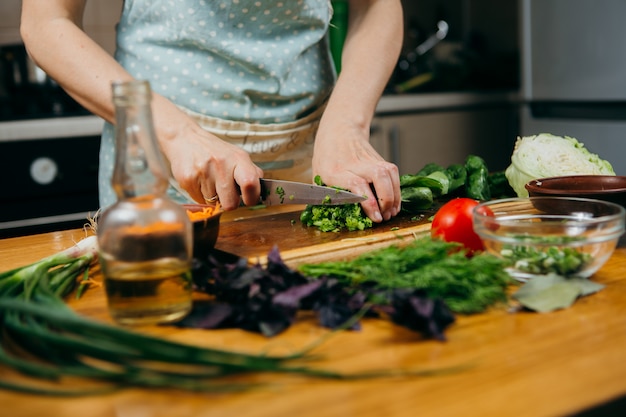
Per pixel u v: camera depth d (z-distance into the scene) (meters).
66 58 1.31
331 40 3.02
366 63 1.51
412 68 3.53
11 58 2.63
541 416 0.62
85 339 0.73
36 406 0.67
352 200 1.20
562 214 1.05
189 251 0.86
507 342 0.78
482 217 0.97
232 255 1.10
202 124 1.52
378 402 0.65
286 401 0.66
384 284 0.87
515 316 0.85
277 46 1.51
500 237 0.96
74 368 0.69
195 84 1.50
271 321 0.83
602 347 0.75
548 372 0.70
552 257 0.93
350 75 1.49
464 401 0.65
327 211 1.25
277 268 0.90
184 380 0.67
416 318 0.80
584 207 1.04
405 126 3.08
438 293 0.87
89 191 2.47
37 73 2.63
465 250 1.03
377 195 1.24
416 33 3.65
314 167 1.35
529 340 0.78
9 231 1.56
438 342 0.78
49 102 2.65
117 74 1.30
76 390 0.69
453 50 3.60
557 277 0.92
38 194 2.38
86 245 1.05
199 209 1.12
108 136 1.57
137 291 0.83
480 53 3.76
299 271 0.94
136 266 0.83
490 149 3.38
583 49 3.07
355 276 0.91
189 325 0.85
